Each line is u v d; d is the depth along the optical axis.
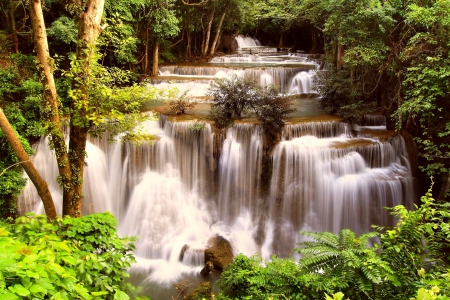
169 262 10.46
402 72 12.26
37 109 11.25
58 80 12.83
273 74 18.12
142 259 10.74
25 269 2.44
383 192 11.40
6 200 9.96
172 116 12.70
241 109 12.45
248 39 31.52
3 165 9.79
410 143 12.73
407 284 4.24
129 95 7.17
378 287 4.22
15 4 13.27
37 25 6.56
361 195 11.30
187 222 11.71
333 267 4.40
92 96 6.83
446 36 10.65
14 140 6.20
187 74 19.31
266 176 11.82
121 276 4.47
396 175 11.81
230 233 11.54
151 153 11.80
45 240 3.54
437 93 10.36
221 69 18.52
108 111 7.00
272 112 11.83
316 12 18.70
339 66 15.66
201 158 12.19
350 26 13.11
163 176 12.01
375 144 12.03
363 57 12.26
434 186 12.63
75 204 7.46
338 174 11.51
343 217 11.42
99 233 4.64
